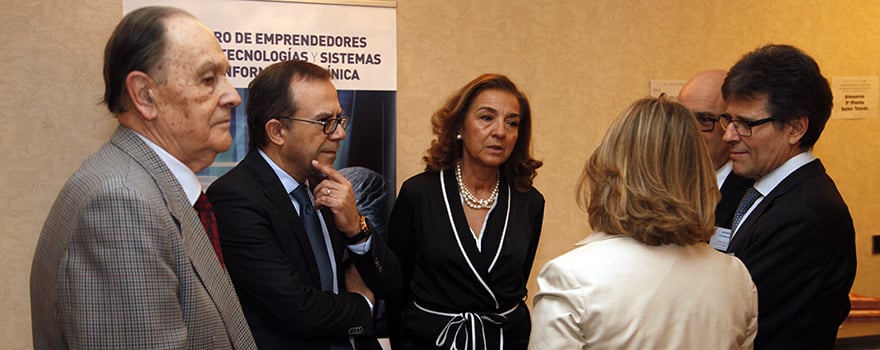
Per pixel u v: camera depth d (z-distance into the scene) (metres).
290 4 2.53
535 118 2.93
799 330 1.54
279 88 1.69
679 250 1.31
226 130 1.41
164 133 1.33
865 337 2.52
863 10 3.32
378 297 1.89
